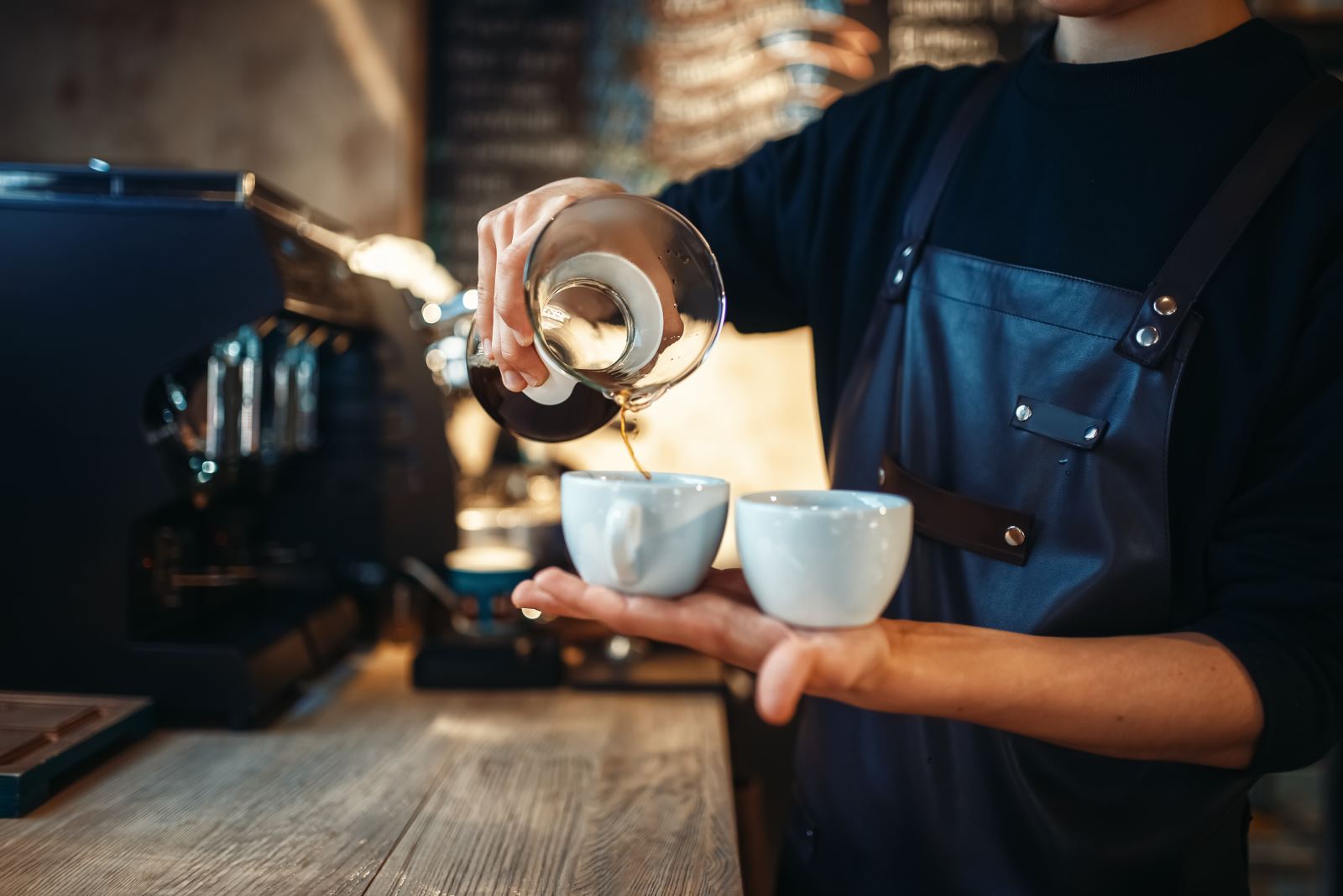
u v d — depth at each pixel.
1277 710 0.70
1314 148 0.82
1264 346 0.81
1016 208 0.94
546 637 1.55
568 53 2.47
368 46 2.33
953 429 0.94
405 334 1.61
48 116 2.34
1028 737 0.87
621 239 0.76
